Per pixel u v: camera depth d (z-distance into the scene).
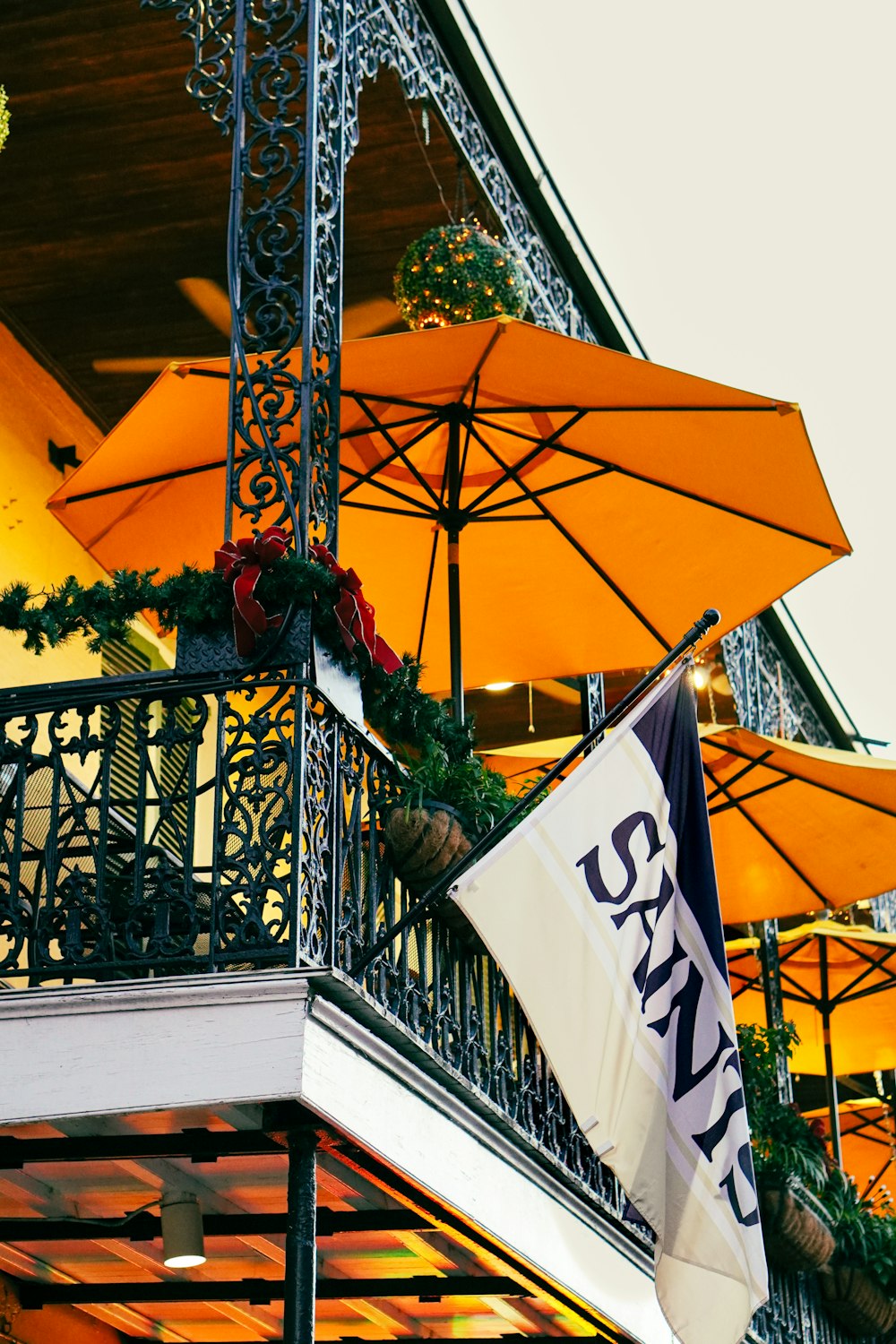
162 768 9.72
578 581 8.71
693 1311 5.33
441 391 7.40
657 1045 5.47
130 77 7.89
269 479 7.45
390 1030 5.48
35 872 6.33
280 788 5.32
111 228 8.71
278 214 6.41
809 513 7.82
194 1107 4.93
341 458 8.15
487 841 5.55
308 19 6.68
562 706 12.45
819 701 14.48
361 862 5.84
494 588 8.80
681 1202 5.38
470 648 9.05
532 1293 7.02
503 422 7.88
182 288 9.05
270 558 5.57
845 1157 17.17
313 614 5.58
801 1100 17.33
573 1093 5.33
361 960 5.33
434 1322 7.80
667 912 5.64
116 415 9.87
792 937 13.12
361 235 8.95
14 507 9.01
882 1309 11.02
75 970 5.24
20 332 9.26
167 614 5.61
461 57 8.51
